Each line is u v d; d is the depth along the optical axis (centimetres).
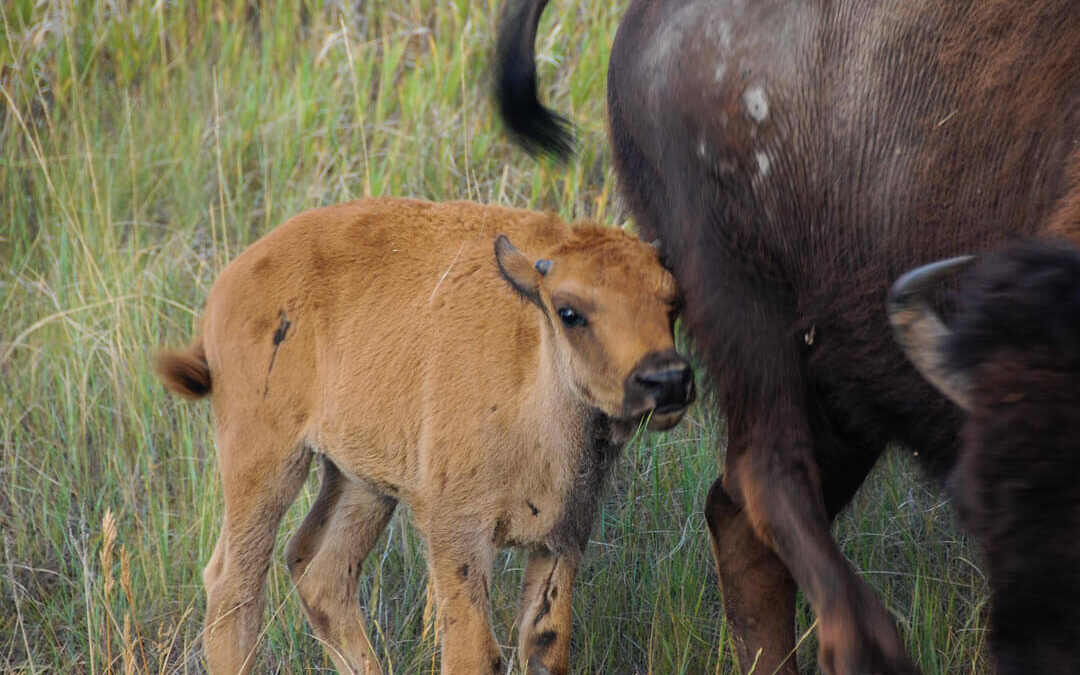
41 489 2012
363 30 2805
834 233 1397
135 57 2752
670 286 1372
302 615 1786
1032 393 907
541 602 1534
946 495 1387
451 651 1477
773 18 1410
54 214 2480
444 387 1498
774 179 1416
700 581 1817
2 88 2397
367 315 1595
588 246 1380
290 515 1908
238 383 1644
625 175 1586
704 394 1521
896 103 1331
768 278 1440
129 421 2092
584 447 1458
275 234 1681
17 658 1809
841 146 1376
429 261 1592
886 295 1358
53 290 2308
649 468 1916
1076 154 1154
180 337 2227
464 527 1490
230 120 2612
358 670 1666
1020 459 902
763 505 1404
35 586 1916
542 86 2575
